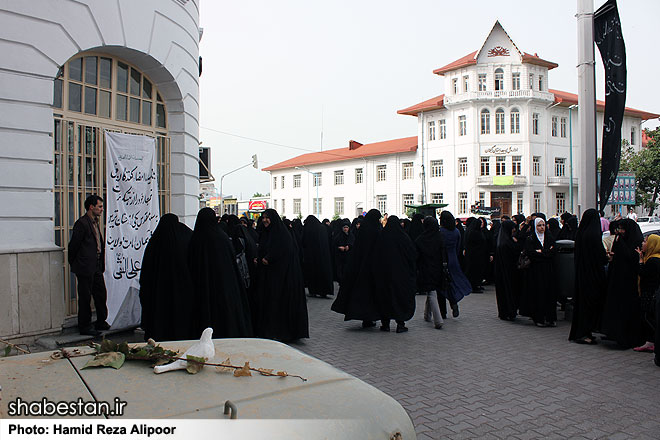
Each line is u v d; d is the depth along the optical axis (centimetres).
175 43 839
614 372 571
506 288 863
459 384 532
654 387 519
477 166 4116
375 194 4816
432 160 4388
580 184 928
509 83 4141
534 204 4156
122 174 721
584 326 700
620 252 669
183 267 569
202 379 201
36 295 634
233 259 603
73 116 707
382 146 5009
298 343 721
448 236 895
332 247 1397
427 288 820
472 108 4116
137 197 740
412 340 735
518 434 407
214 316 569
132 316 721
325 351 674
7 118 618
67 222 700
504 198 4128
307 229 1165
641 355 643
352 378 215
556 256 845
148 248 583
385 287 786
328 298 1167
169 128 872
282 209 5944
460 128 4209
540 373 570
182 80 862
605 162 905
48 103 655
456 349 680
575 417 441
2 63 613
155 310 564
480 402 479
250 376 206
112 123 766
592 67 922
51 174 662
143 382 196
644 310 653
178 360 217
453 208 4228
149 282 576
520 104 4112
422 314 952
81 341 649
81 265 654
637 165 3588
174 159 873
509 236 867
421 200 4419
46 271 645
